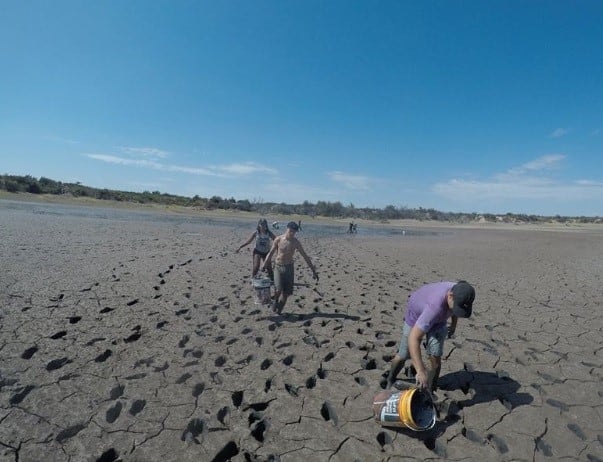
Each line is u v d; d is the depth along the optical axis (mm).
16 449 3627
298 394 4855
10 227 20719
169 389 4797
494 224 90750
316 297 9516
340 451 3809
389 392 4375
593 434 4254
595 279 13961
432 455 3799
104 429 3986
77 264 11789
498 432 4207
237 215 65812
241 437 3961
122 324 6859
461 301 3836
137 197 70938
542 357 6266
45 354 5527
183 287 9672
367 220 78938
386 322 7828
